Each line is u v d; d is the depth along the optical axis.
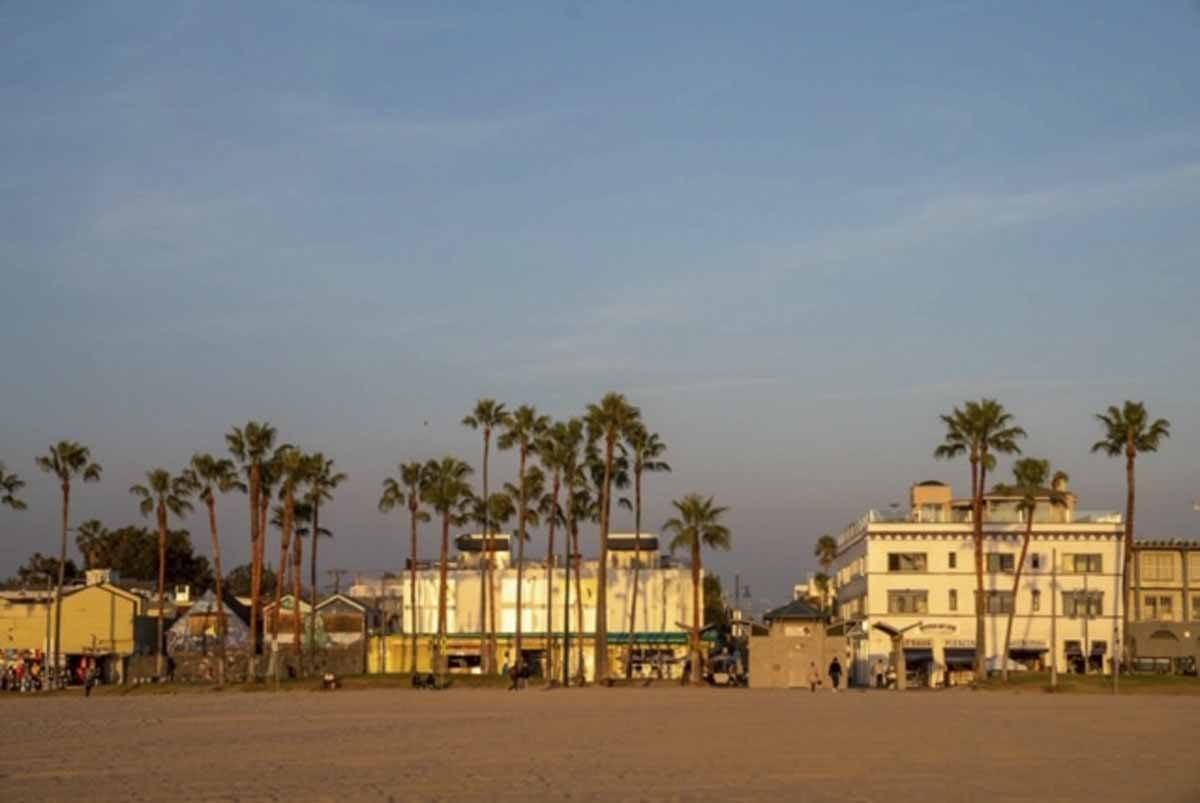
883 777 33.75
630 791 30.64
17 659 125.00
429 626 150.88
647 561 153.50
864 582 134.50
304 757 40.06
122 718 64.25
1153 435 115.81
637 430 128.38
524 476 126.38
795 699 83.62
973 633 129.12
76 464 122.06
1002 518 132.75
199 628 140.25
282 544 126.50
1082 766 36.78
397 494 138.75
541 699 84.69
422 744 44.91
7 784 32.91
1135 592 131.12
